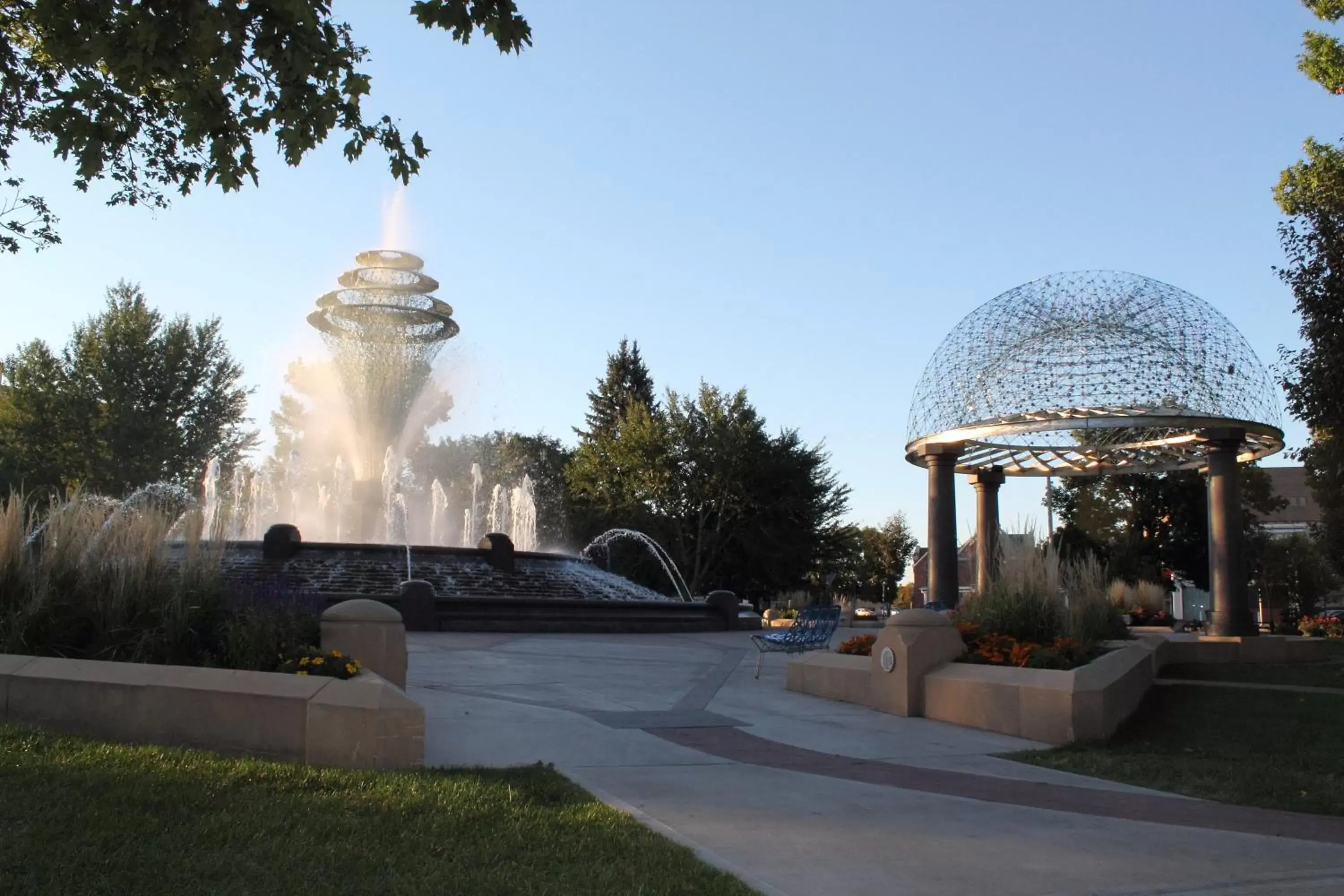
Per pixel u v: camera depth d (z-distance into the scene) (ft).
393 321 103.24
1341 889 19.94
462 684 46.37
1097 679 39.11
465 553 99.76
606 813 23.18
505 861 19.52
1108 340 74.90
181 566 34.53
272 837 20.02
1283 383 52.54
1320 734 39.86
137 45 26.71
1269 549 165.99
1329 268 49.73
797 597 180.55
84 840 19.02
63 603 32.58
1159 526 152.46
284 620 33.01
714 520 198.70
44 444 172.76
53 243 54.08
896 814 25.13
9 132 46.14
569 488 216.33
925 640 44.14
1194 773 32.58
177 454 179.52
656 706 42.60
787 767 31.22
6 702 28.53
